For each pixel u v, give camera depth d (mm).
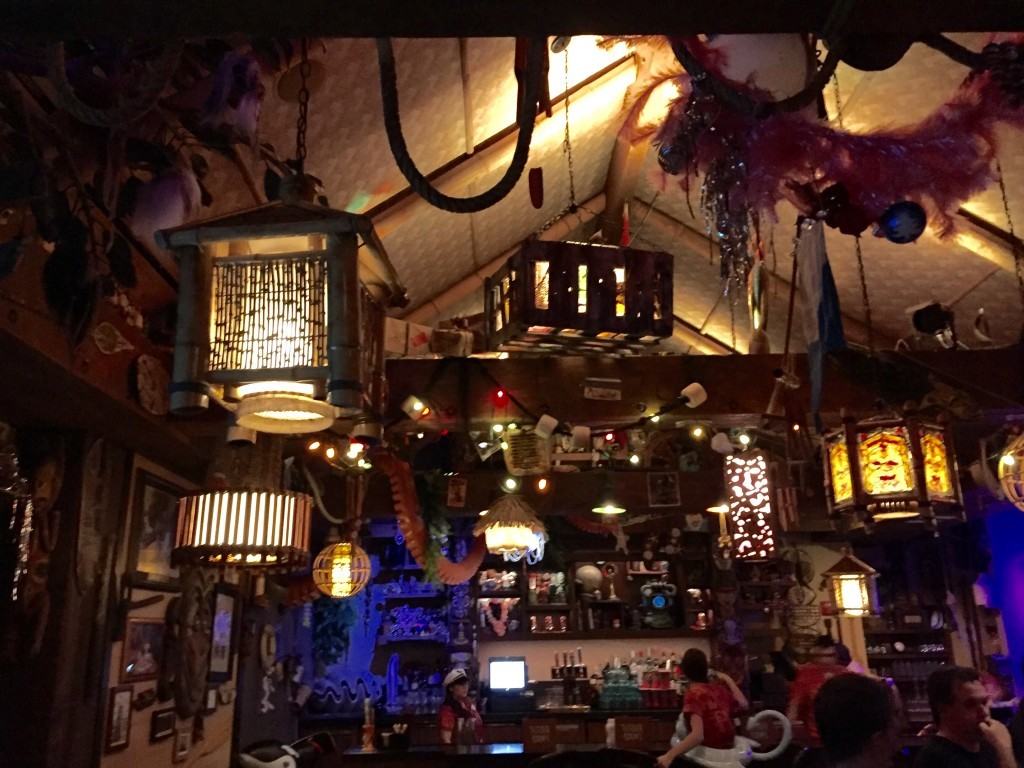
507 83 4492
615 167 6246
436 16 1208
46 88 2521
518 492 7340
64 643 3650
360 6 1180
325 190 4418
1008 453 4336
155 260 3674
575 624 9609
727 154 2785
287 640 8445
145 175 2838
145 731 4539
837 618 9672
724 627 9305
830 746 2221
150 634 4660
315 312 1833
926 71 4598
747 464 5223
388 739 6785
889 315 6777
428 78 4027
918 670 9688
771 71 2271
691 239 6949
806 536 9984
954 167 2631
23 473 3680
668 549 9711
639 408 4547
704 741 4836
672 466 7941
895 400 4410
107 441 4145
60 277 2787
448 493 7137
